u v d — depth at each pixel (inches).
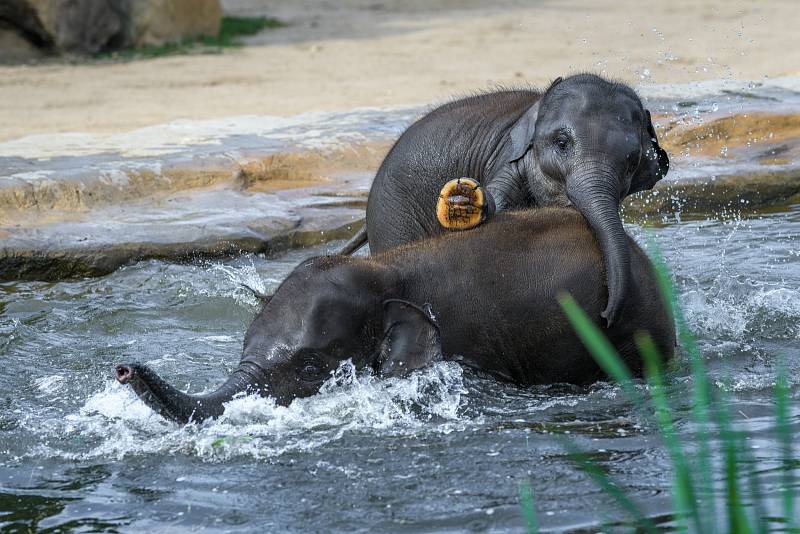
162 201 714.8
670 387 406.3
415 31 1761.8
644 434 361.4
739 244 617.3
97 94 1242.0
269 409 379.2
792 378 412.2
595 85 452.8
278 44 1649.9
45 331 502.3
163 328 507.5
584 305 399.9
